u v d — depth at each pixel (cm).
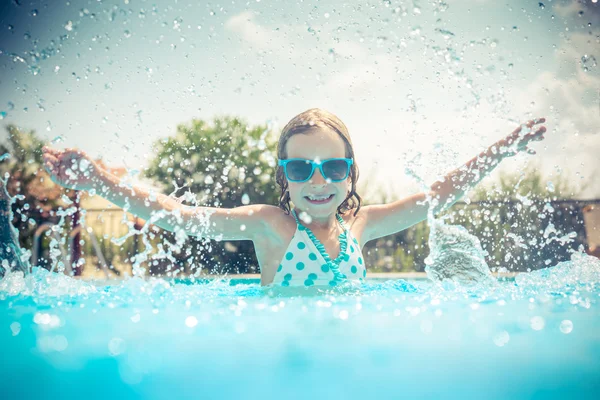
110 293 196
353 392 70
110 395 70
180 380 75
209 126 712
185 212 246
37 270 246
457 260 250
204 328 111
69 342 98
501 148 262
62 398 69
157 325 116
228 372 79
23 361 85
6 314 136
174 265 684
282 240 252
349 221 271
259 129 709
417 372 78
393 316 127
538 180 641
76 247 661
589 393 70
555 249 546
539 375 78
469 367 81
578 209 677
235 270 678
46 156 221
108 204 733
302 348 92
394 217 279
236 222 254
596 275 245
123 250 715
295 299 171
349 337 102
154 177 703
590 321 119
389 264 744
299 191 246
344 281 242
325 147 251
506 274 452
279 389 71
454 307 146
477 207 627
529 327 112
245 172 699
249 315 130
